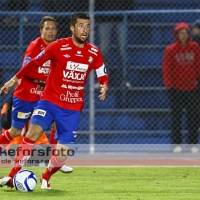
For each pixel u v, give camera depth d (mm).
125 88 54844
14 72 55406
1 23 56438
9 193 28141
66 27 53906
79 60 28578
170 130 52438
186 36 49281
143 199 26875
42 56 28594
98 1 55281
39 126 28516
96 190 30062
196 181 34000
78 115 29062
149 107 55406
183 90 49469
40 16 57812
